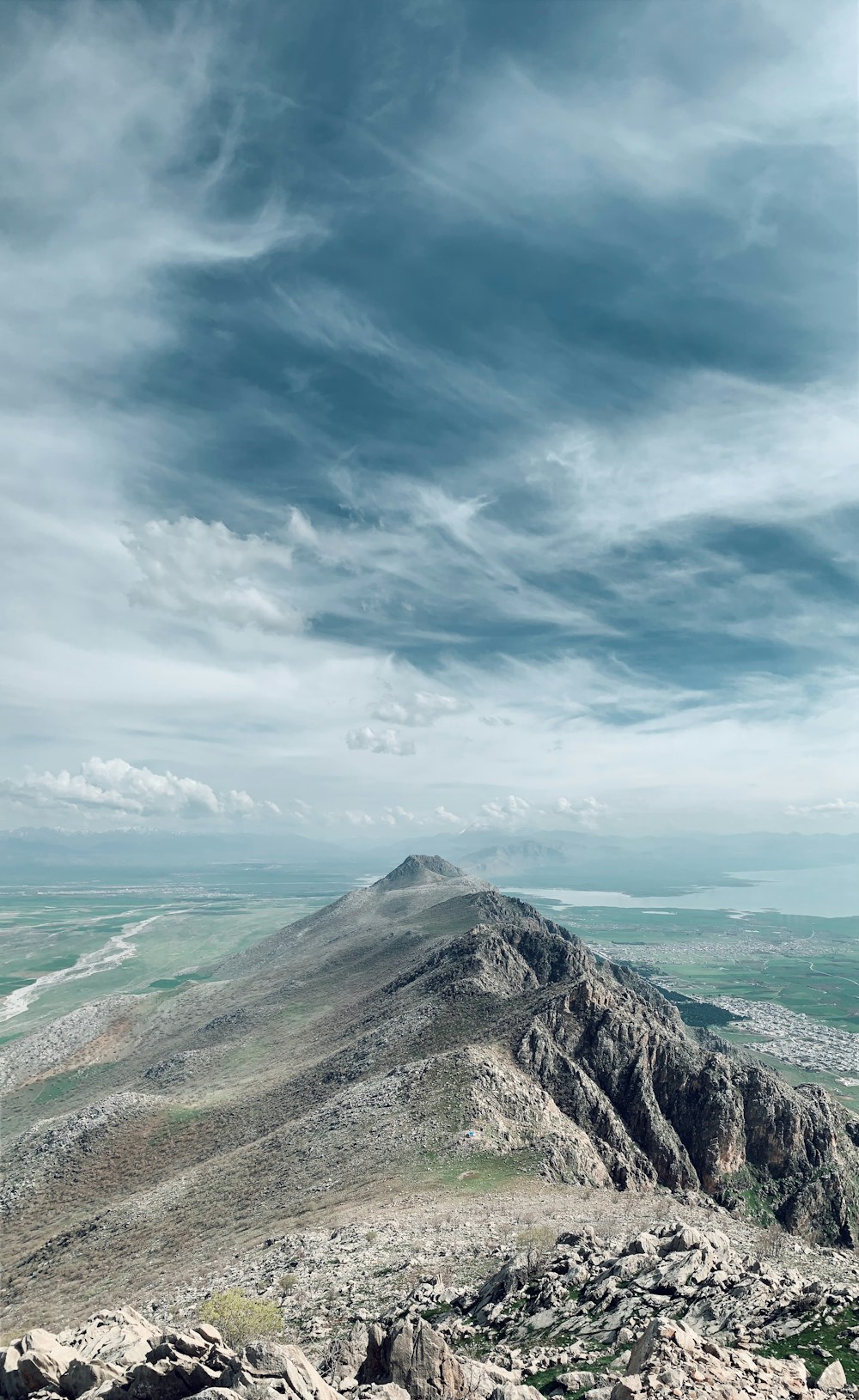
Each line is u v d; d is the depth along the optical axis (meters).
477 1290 29.62
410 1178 59.72
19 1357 22.66
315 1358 25.28
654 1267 26.31
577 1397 17.55
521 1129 71.00
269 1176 72.69
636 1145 77.38
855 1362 17.12
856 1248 69.31
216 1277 44.09
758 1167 77.44
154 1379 19.77
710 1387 15.89
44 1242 78.62
